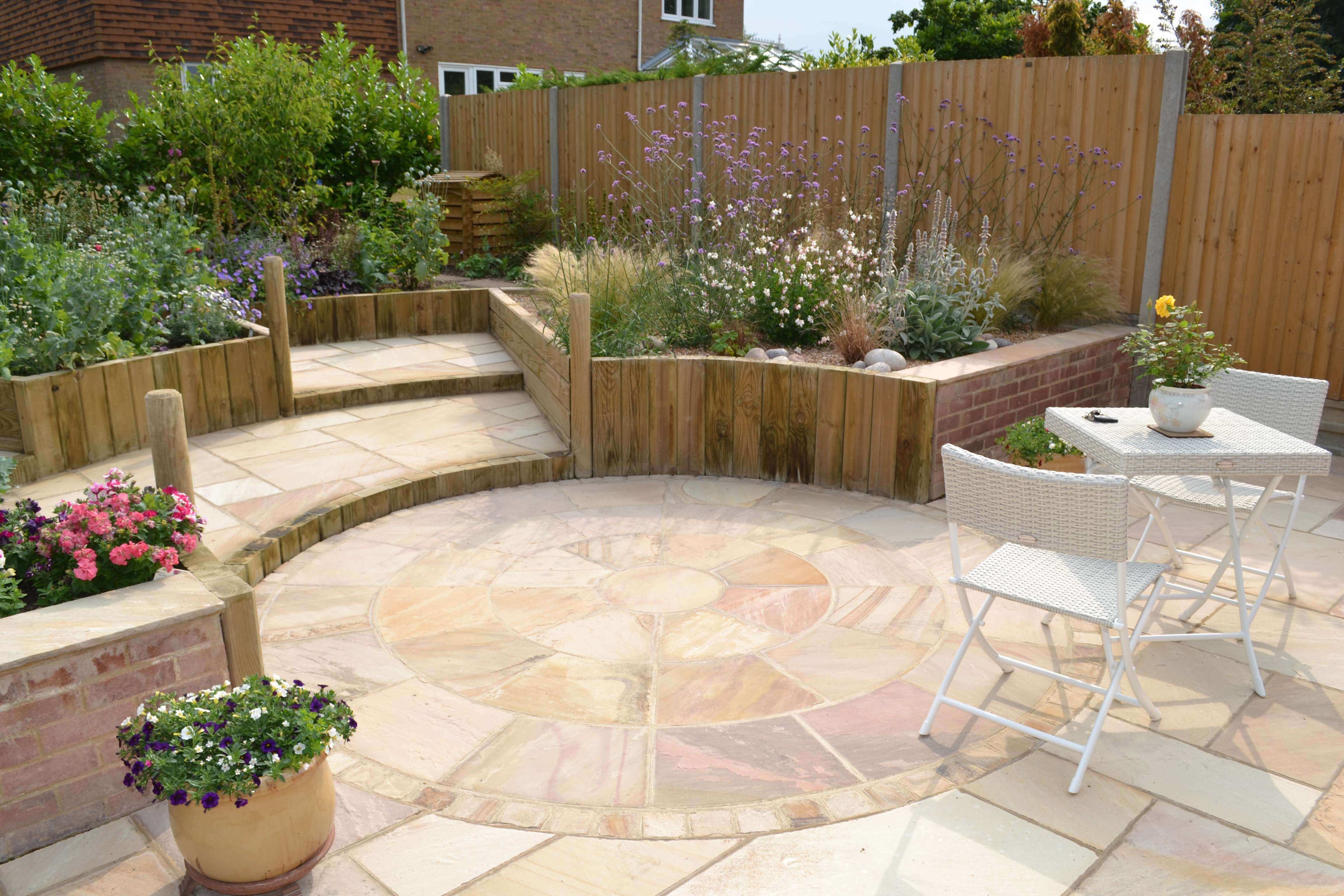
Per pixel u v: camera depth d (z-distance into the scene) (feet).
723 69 38.19
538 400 24.44
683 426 20.84
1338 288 21.54
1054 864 9.23
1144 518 18.35
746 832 9.68
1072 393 22.41
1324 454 12.10
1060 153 24.44
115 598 10.17
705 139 31.12
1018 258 24.97
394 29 53.52
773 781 10.51
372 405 24.64
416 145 40.91
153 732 8.68
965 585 11.25
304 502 17.83
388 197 38.27
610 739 11.30
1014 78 24.76
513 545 17.17
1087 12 53.93
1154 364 13.30
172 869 9.26
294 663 12.98
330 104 35.14
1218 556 16.51
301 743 8.62
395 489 18.61
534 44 58.54
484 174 36.52
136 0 45.62
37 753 9.34
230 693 9.29
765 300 23.43
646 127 32.89
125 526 10.51
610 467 20.94
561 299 23.38
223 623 10.39
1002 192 25.58
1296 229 21.81
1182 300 23.58
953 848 9.45
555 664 13.03
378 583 15.55
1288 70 37.37
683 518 18.52
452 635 13.82
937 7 77.20
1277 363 22.65
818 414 19.92
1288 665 12.92
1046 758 10.93
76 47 46.50
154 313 21.85
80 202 28.43
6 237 21.09
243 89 31.32
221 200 31.68
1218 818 9.90
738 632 13.97
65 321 19.24
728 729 11.52
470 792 10.31
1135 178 23.45
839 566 16.26
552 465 20.56
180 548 11.09
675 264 23.90
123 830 9.79
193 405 21.74
